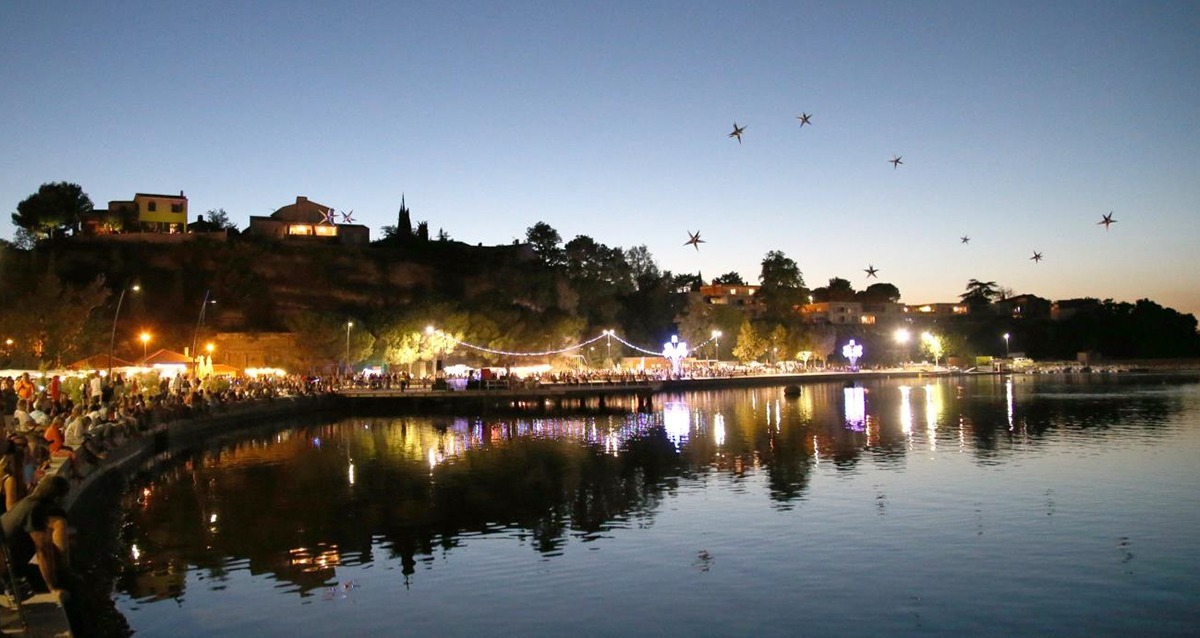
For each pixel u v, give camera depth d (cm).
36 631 1479
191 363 7194
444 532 2964
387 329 10944
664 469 4372
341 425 7269
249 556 2666
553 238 17312
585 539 2828
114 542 2858
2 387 4384
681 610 2103
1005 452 4775
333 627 2023
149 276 11894
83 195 14162
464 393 8894
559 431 6600
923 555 2552
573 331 12975
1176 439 5297
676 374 12925
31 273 9444
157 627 2033
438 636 1955
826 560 2517
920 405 8750
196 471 4450
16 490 1859
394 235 17188
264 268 13125
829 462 4497
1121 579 2298
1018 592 2205
